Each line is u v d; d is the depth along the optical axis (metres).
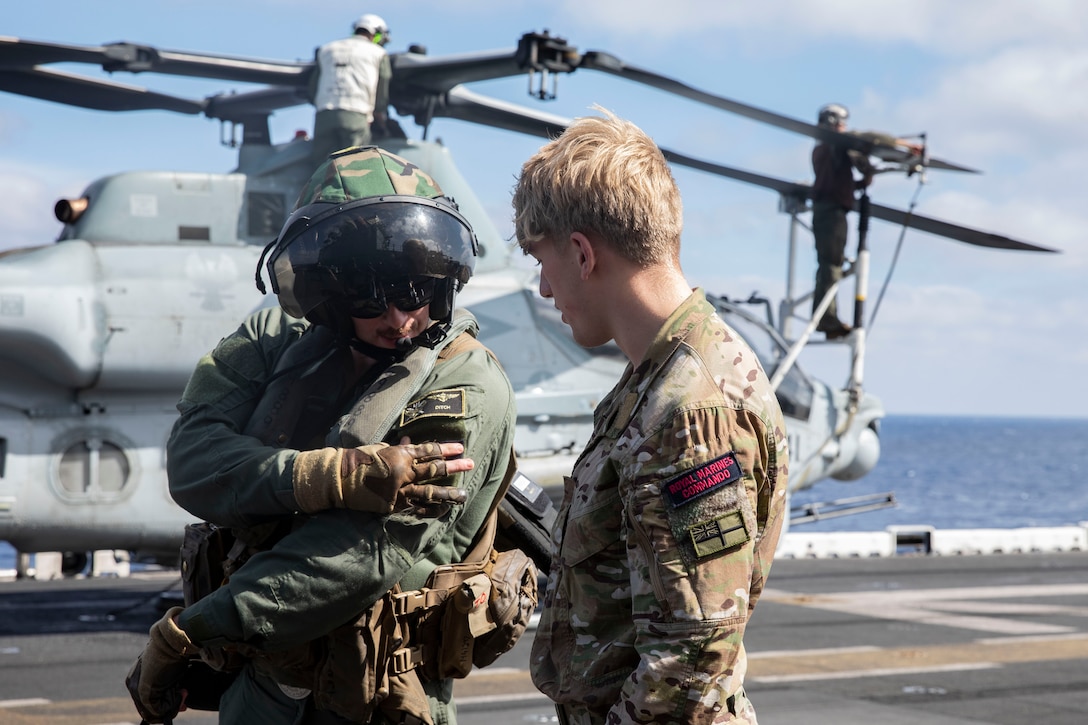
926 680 7.20
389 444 2.20
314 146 8.43
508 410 2.34
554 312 9.49
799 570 13.60
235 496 2.15
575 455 8.99
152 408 8.55
